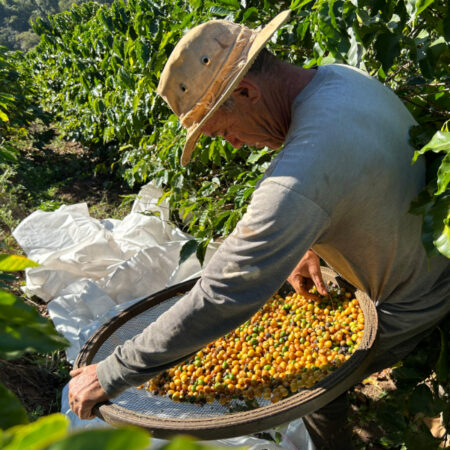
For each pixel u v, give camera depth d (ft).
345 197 4.67
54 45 32.55
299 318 6.52
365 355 5.16
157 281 10.64
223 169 11.86
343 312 6.34
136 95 12.87
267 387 5.72
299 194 4.42
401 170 5.04
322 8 6.56
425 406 6.17
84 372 5.34
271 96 5.07
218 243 10.48
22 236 11.99
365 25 6.05
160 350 4.91
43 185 20.40
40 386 8.98
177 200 11.87
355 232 5.06
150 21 12.87
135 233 11.86
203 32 4.96
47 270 10.87
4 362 9.04
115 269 10.84
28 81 33.73
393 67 8.05
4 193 17.57
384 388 8.60
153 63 12.07
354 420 7.75
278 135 5.35
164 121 12.95
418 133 5.30
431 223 4.92
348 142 4.61
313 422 6.30
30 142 27.25
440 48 6.07
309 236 4.57
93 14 34.96
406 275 5.55
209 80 4.95
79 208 13.09
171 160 11.86
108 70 18.70
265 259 4.53
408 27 7.09
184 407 5.69
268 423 4.69
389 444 7.51
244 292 4.65
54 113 32.50
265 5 8.90
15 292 11.54
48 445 1.09
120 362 5.09
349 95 4.89
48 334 1.79
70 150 25.95
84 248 11.28
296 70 5.17
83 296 9.97
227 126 5.32
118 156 20.39
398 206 5.08
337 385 4.91
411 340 6.20
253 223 4.50
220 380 5.93
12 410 1.70
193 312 4.76
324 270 6.94
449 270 5.76
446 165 4.66
